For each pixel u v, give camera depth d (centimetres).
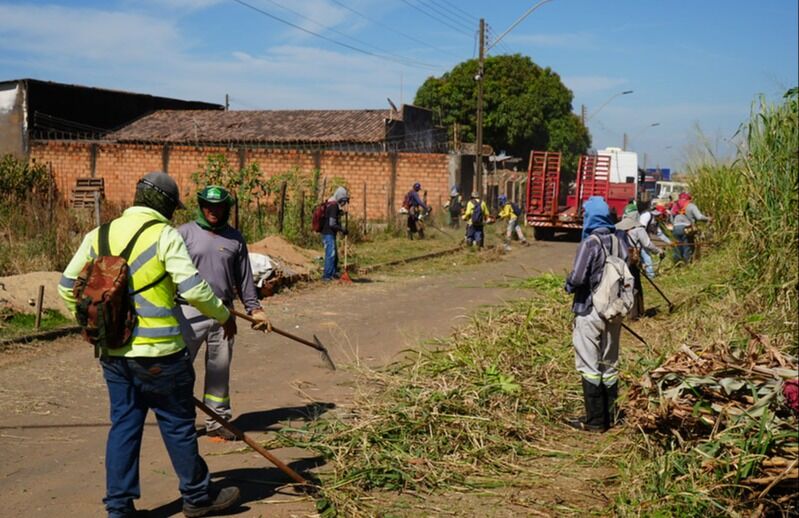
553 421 670
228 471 557
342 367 877
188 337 589
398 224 2680
